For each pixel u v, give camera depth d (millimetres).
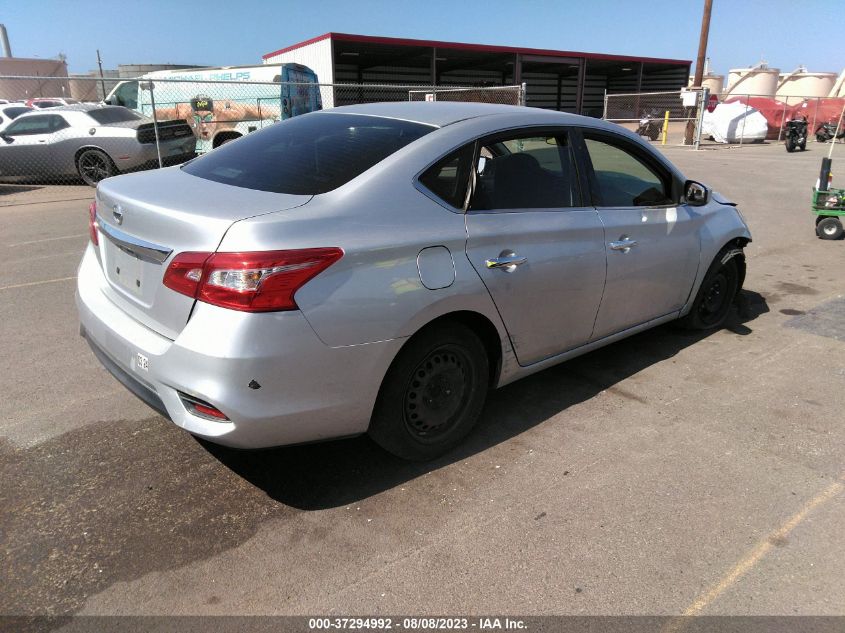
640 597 2188
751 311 5211
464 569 2314
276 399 2330
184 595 2188
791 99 35531
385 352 2537
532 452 3096
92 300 2949
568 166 3389
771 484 2832
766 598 2186
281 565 2332
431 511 2645
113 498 2701
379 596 2188
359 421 2590
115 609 2125
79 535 2471
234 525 2547
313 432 2494
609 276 3516
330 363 2404
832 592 2215
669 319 4258
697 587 2232
